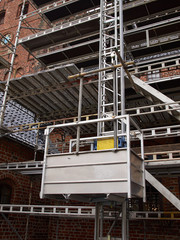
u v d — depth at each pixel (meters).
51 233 9.80
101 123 5.70
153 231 7.70
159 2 7.61
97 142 4.12
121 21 6.53
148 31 7.46
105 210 7.42
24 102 8.77
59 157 3.91
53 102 8.55
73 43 10.45
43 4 11.29
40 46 9.30
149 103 8.09
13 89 8.22
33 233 9.35
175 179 8.00
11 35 17.36
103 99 6.05
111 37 6.71
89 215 6.95
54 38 8.94
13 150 9.27
